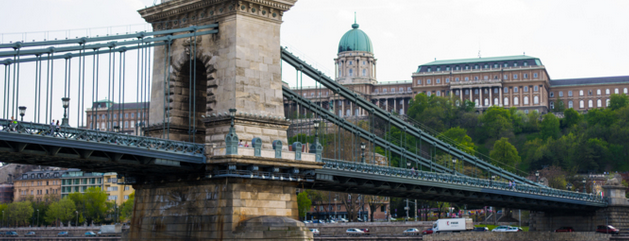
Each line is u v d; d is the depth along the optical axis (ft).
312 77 241.96
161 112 209.46
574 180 640.99
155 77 213.46
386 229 418.51
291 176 194.18
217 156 181.68
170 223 198.49
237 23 193.16
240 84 191.52
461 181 284.61
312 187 236.02
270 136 196.95
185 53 203.62
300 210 486.38
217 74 195.62
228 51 193.77
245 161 182.09
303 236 186.91
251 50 195.31
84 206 642.63
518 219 519.19
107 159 168.14
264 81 197.36
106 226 469.16
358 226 423.23
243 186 186.19
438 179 272.51
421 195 278.67
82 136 160.15
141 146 170.50
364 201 499.51
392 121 280.92
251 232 181.16
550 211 386.32
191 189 194.59
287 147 200.54
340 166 227.20
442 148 305.12
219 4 197.47
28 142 150.71
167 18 209.97
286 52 231.71
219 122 193.06
